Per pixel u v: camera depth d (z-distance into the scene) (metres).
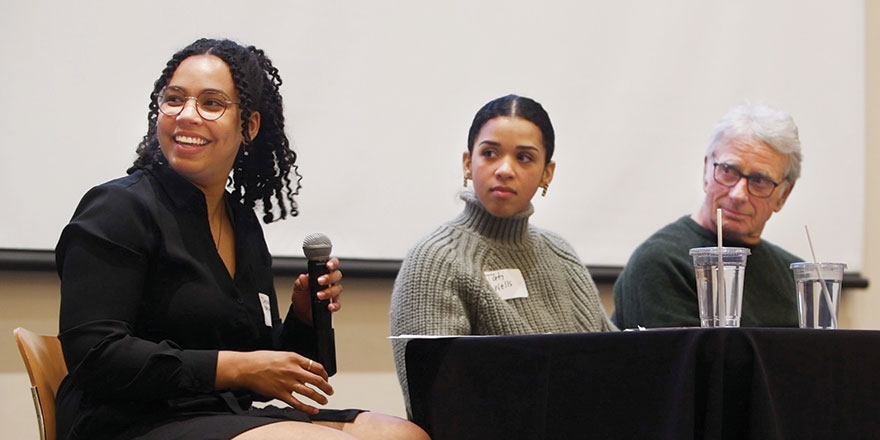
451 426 3.37
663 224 7.12
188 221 3.54
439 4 6.61
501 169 4.48
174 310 3.40
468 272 4.37
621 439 3.17
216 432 3.11
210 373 3.24
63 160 5.68
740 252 3.63
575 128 6.94
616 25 7.09
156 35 5.90
